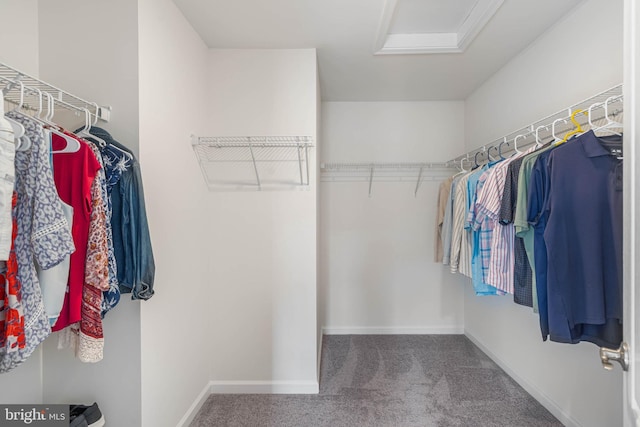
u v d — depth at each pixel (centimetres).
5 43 111
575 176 111
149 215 130
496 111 230
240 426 161
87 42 123
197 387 174
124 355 123
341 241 292
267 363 192
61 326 96
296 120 191
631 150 62
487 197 159
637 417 59
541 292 124
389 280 291
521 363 198
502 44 191
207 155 190
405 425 161
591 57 146
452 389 194
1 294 82
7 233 70
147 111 129
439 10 173
